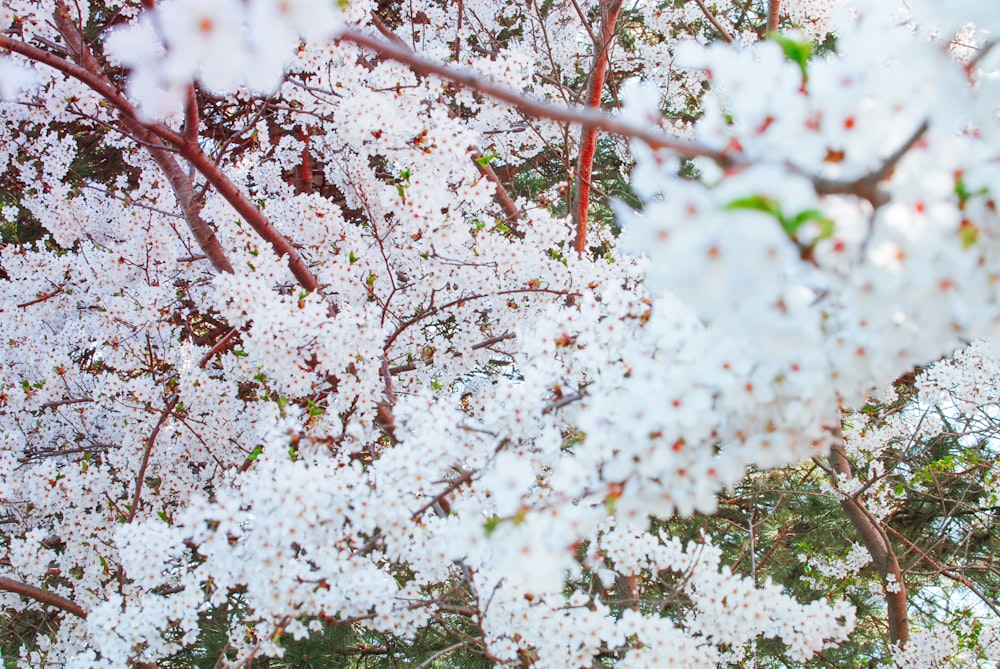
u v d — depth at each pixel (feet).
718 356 5.23
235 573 8.43
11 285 13.92
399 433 9.77
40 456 13.83
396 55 4.15
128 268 13.44
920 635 14.38
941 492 15.87
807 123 4.08
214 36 3.40
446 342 13.28
